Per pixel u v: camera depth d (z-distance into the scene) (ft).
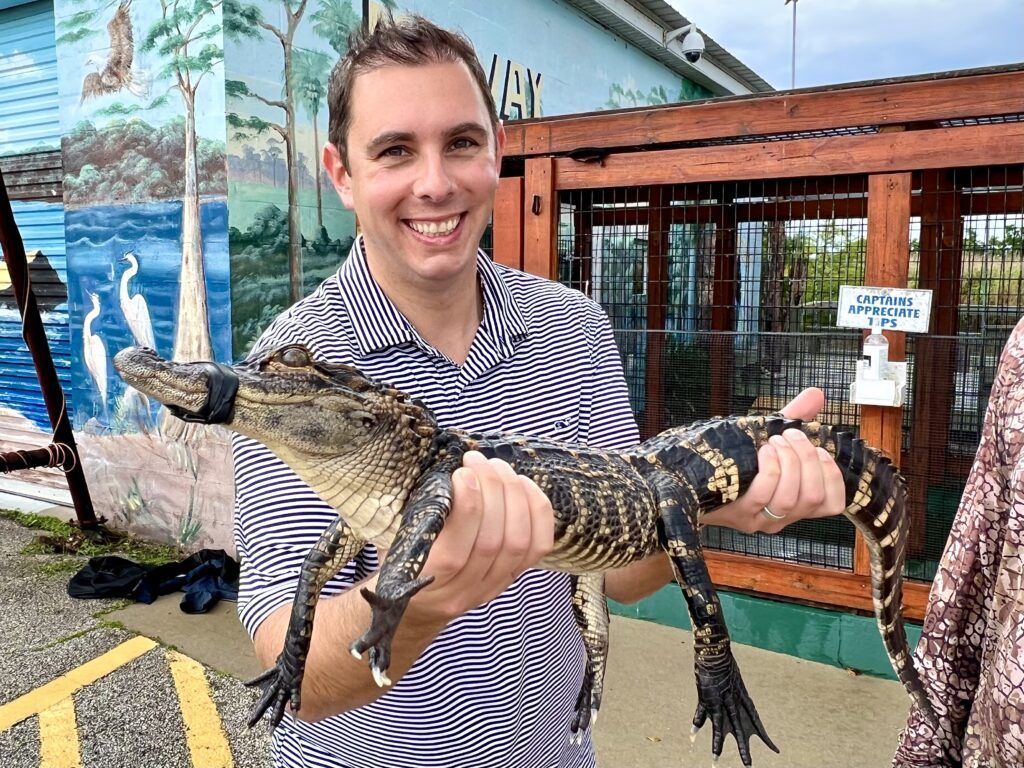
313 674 4.71
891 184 12.00
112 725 11.27
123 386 19.19
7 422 23.17
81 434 20.33
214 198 16.39
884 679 12.85
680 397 14.89
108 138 18.10
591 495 4.99
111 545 19.12
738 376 14.33
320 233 18.21
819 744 10.92
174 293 17.46
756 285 17.28
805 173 12.60
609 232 16.26
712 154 13.26
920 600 12.57
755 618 14.05
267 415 4.30
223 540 17.75
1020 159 11.09
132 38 17.20
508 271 6.98
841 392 13.44
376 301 5.58
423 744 5.42
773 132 12.66
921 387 13.14
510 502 4.04
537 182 14.80
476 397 5.77
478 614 5.47
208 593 15.47
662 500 5.37
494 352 5.87
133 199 17.89
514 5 24.04
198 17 16.01
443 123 5.16
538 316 6.43
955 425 12.99
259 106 16.63
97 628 14.48
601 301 16.21
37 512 21.54
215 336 16.76
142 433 18.99
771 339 13.96
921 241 14.42
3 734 11.04
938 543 13.60
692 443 5.77
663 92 34.96
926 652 5.25
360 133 5.30
